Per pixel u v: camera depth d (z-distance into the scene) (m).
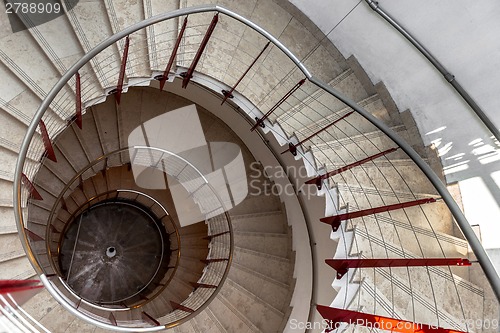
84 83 4.20
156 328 4.98
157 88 6.30
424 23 4.44
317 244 5.36
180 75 4.52
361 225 4.36
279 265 6.16
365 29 4.93
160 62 4.40
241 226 6.33
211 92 5.25
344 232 4.16
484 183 4.14
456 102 4.40
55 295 4.02
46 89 4.05
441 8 4.25
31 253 3.79
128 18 4.43
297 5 5.24
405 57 4.70
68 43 4.19
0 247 3.99
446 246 4.31
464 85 4.26
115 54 4.30
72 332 4.77
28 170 4.03
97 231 7.48
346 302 3.88
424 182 4.62
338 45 5.16
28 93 4.07
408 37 4.57
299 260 5.79
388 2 4.71
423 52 4.49
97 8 4.38
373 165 4.64
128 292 7.37
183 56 4.53
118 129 6.26
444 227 4.47
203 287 6.22
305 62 5.11
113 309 6.09
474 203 4.27
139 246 7.61
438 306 4.05
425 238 4.36
